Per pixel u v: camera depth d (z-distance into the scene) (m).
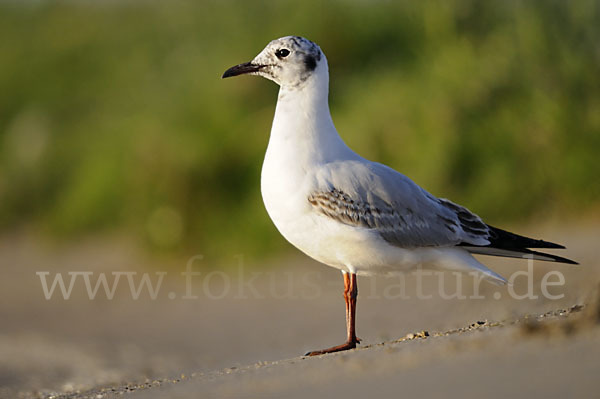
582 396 4.08
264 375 5.81
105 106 21.05
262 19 17.27
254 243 14.53
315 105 7.90
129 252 16.14
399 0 16.73
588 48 15.02
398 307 10.62
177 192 15.48
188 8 19.23
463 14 15.74
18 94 23.61
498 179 13.61
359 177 7.73
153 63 20.48
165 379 7.47
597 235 11.74
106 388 7.73
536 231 12.80
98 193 18.02
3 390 8.80
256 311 12.33
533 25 15.09
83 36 24.97
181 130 16.17
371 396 4.66
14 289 15.61
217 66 16.84
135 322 12.93
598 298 5.53
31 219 19.91
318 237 7.75
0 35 26.33
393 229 7.73
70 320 13.40
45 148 20.88
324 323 10.96
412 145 14.12
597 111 14.11
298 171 7.71
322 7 16.69
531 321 5.87
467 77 14.66
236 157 15.55
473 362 4.94
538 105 14.21
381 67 16.02
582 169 13.48
